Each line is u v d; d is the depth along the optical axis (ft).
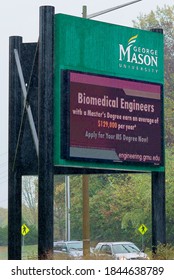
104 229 277.85
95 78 106.42
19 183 108.37
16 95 108.68
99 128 106.32
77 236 292.20
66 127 103.50
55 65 103.81
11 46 108.99
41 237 101.76
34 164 107.34
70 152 103.55
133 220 255.50
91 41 106.63
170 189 244.22
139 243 262.67
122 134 108.68
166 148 287.89
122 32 110.01
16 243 108.17
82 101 104.99
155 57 113.50
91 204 278.05
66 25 104.32
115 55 108.88
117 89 108.58
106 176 284.00
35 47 108.47
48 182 102.53
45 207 102.01
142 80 111.55
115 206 271.08
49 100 103.09
